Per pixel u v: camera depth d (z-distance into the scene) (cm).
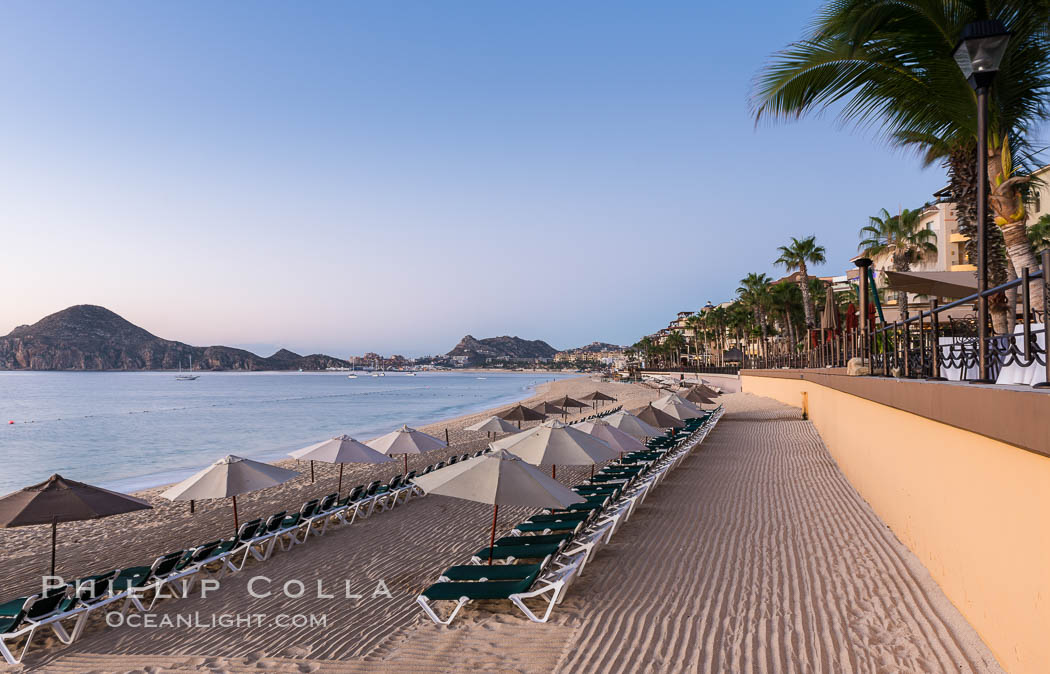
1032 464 391
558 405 2581
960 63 477
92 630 659
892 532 806
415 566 845
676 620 575
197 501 1477
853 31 778
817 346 2558
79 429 4084
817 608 579
